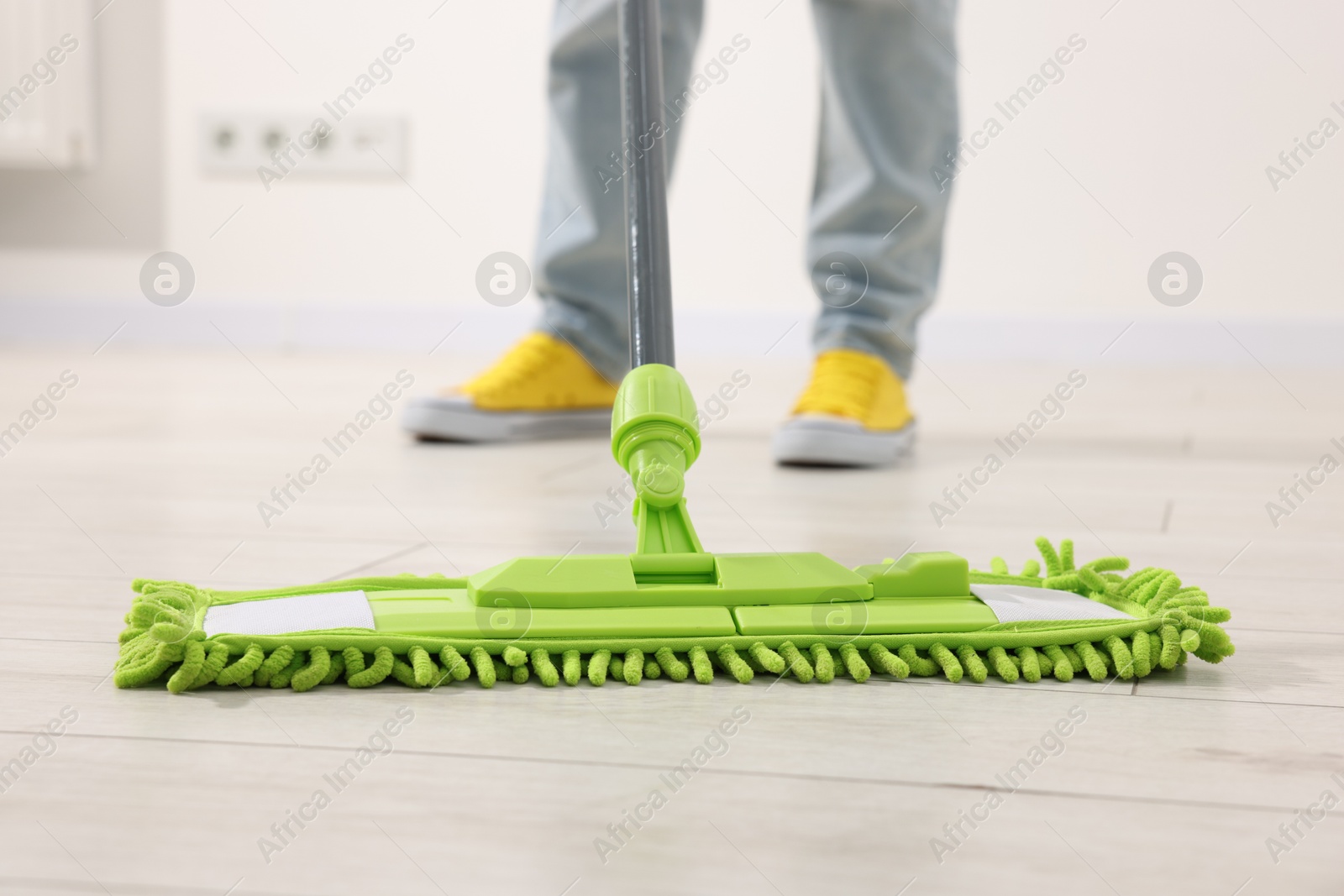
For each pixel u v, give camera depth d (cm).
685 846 46
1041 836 47
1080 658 69
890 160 162
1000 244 320
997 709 63
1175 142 310
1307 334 310
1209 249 312
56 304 354
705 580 73
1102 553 104
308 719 60
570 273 181
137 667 64
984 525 118
